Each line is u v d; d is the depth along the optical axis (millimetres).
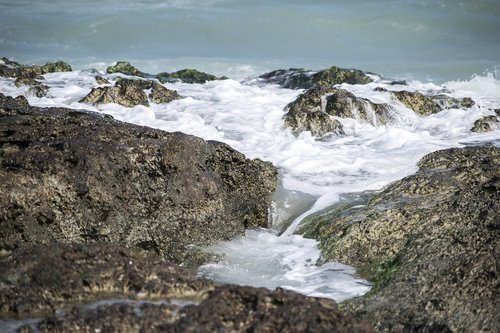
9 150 12844
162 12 43031
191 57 37312
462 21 41312
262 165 15234
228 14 42844
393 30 40812
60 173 12297
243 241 13453
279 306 8852
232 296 9070
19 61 36344
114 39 40094
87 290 9477
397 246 12203
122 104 20156
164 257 12688
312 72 26250
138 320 8641
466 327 10070
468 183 13664
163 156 12953
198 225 13078
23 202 12000
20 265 9633
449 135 18781
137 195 12688
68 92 21312
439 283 10844
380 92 21797
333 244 12656
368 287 11570
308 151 17266
